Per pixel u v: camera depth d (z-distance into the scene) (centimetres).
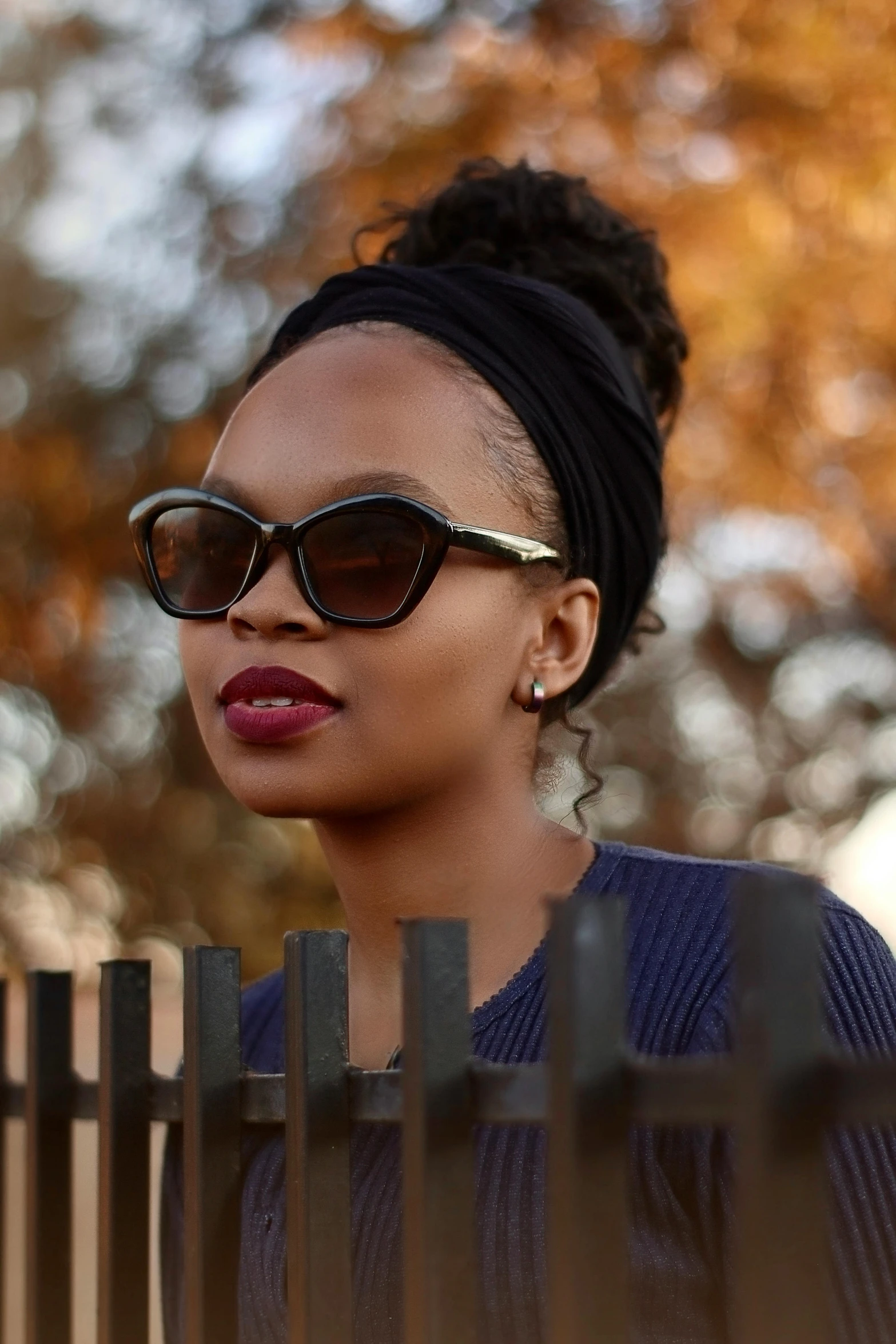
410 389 131
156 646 794
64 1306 142
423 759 125
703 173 622
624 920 88
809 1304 76
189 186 748
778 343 619
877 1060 77
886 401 633
